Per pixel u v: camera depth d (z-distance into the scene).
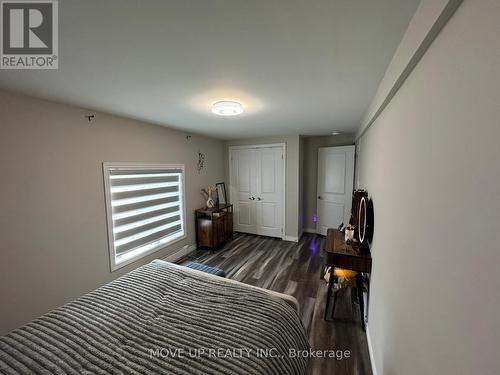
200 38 0.99
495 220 0.42
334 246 2.06
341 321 2.01
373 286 1.71
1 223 1.55
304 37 0.99
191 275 1.71
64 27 0.88
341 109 2.18
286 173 4.08
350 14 0.83
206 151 4.03
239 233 4.61
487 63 0.45
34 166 1.72
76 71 1.29
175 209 3.34
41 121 1.76
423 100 0.81
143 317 1.23
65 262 1.94
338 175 4.01
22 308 1.66
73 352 1.00
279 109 2.18
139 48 1.06
